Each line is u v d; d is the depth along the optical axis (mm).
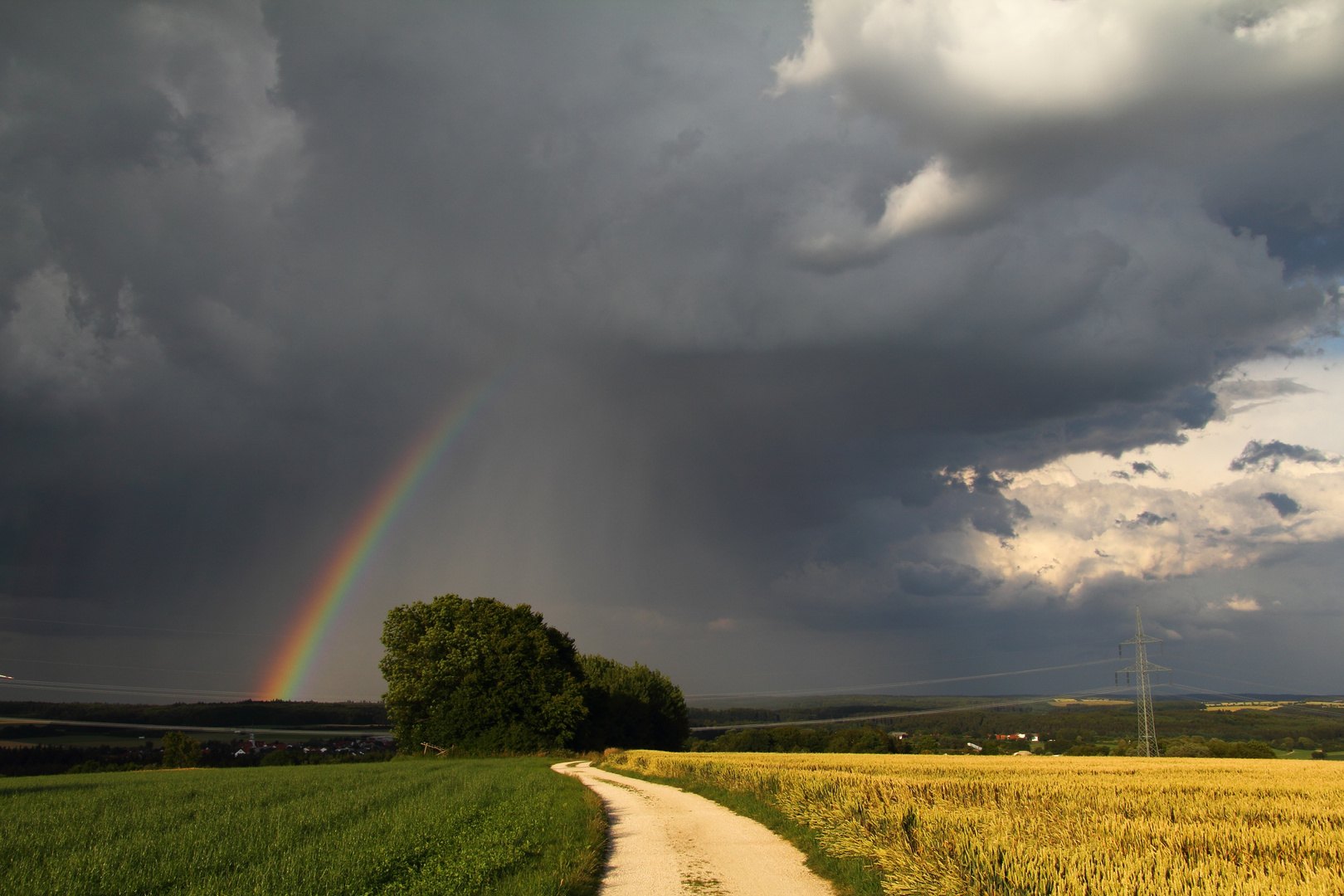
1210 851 14914
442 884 12906
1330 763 63750
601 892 14031
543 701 78500
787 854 17859
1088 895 11633
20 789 36594
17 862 16656
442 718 78375
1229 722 179125
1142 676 117688
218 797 29703
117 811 25531
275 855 16344
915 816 16688
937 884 12945
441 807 23422
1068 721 189125
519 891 12695
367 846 16547
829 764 48719
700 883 14703
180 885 14281
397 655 81625
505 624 83438
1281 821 19141
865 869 14594
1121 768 50719
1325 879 12578
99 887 14406
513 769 47656
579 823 20766
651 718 121562
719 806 28734
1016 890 12102
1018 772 42375
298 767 64500
